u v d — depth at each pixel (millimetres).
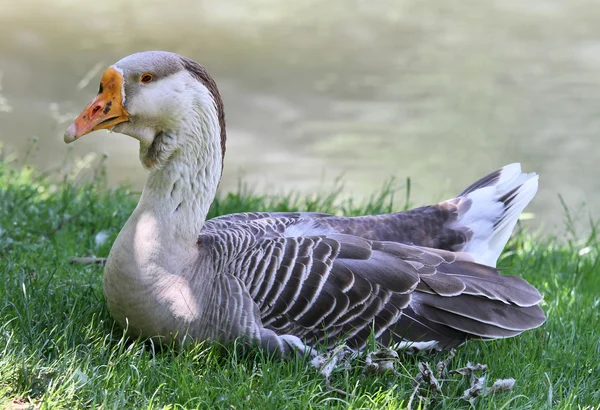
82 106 25109
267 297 9156
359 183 21922
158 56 9180
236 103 27375
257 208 14406
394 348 9289
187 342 9117
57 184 15617
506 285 9625
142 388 8523
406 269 9508
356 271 9391
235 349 8984
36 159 21422
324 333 9242
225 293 9086
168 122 9219
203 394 8492
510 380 8930
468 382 9133
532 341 10297
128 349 9031
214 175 9508
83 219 13180
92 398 8109
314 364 8922
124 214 13430
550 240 15492
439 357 9672
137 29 33844
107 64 28734
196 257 9195
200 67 9492
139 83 9078
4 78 26922
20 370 8258
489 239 11164
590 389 9484
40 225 12820
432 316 9445
